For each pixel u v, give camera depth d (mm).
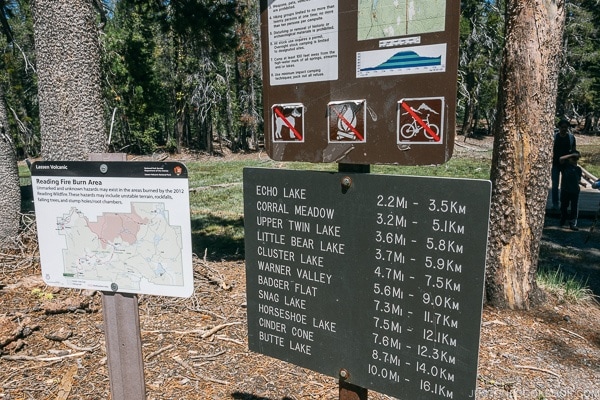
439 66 1763
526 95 4199
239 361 3457
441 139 1795
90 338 3705
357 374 2102
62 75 4969
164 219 2281
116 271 2383
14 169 5867
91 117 5141
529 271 4539
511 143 4328
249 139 41938
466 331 1808
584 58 34812
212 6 7086
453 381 1864
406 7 1792
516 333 4035
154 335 3838
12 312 4059
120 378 2504
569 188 8812
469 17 31219
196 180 18703
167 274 2324
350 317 2084
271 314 2318
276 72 2145
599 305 5043
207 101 36062
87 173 2330
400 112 1862
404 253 1905
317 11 1988
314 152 2096
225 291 4945
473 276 1764
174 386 3107
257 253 2318
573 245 7867
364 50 1904
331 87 2008
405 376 1975
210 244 7484
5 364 3307
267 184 2234
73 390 2998
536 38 4102
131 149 34312
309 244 2150
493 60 31891
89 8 5109
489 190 1696
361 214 1991
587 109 44156
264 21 2139
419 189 1838
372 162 1955
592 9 33781
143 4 7629
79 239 2404
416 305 1906
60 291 4578
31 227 6105
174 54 30562
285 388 3123
